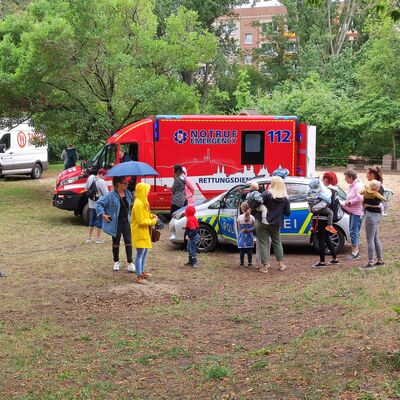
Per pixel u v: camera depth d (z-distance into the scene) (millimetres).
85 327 8367
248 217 12172
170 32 23828
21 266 12375
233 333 7926
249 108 44781
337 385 5551
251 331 7961
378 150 39906
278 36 61531
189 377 6379
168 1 41375
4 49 23500
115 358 7121
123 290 10281
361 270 11086
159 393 6020
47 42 21703
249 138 18625
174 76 24188
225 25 52031
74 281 11000
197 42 23812
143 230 10695
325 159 40375
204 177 18516
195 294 10164
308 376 5906
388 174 34031
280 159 18781
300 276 11320
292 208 13336
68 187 18359
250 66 62969
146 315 8914
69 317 8836
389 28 35000
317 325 7855
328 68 48000
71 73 22594
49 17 22281
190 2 46406
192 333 8031
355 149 40031
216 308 9234
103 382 6367
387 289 9359
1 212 20703
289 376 6000
